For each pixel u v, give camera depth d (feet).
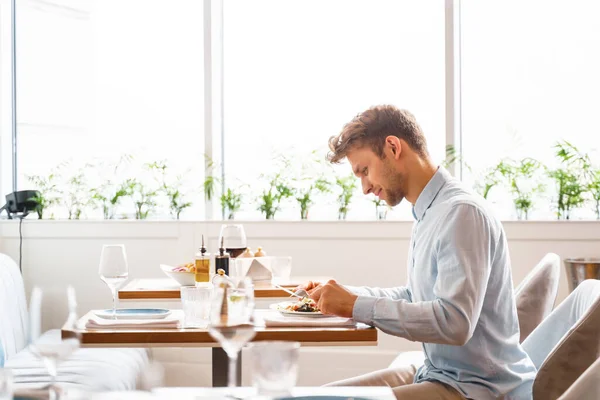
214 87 14.65
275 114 14.79
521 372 6.68
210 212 14.47
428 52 14.46
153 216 14.60
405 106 14.53
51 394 4.58
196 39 14.84
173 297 9.09
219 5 14.79
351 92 14.66
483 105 14.34
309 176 14.39
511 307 6.73
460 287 6.18
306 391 5.00
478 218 6.38
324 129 14.70
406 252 13.61
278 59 14.80
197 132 14.82
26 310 12.51
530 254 13.34
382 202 13.98
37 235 14.10
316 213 14.33
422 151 7.03
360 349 13.57
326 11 14.70
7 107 14.96
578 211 13.76
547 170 13.94
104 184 14.75
